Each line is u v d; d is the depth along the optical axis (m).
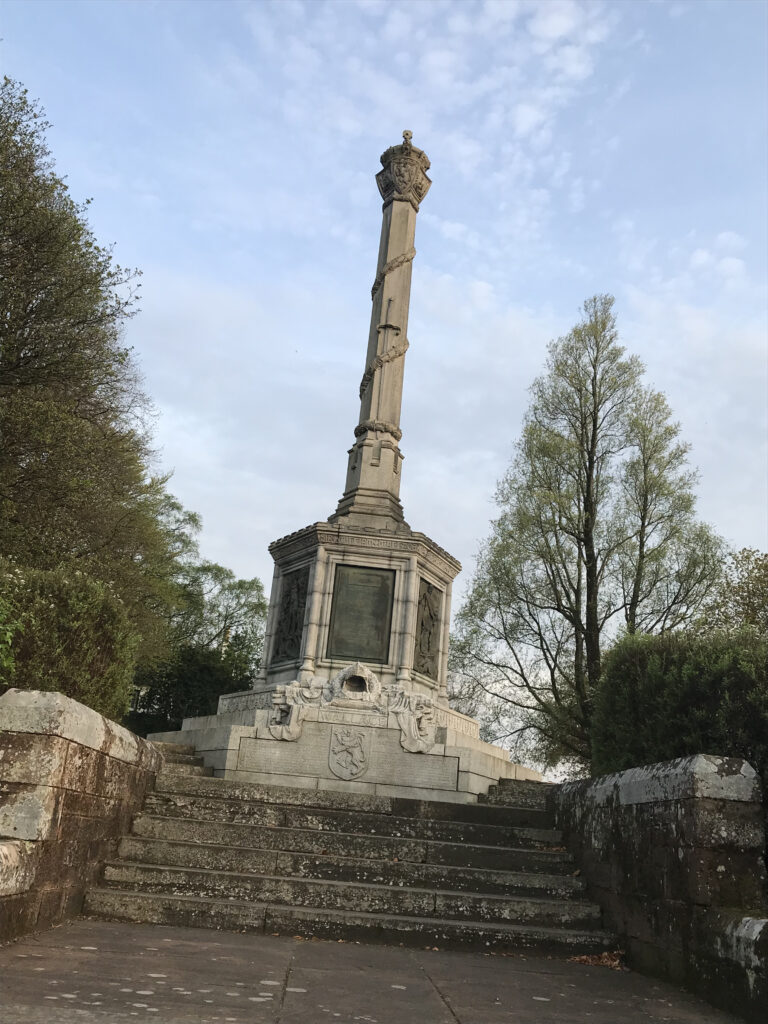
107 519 27.91
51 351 20.27
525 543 28.73
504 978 6.54
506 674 29.47
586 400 29.83
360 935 7.82
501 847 10.07
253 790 11.24
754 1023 5.38
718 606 27.20
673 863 6.92
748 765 6.82
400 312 19.94
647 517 29.00
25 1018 4.07
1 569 9.48
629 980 6.84
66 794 7.16
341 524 17.17
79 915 7.64
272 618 18.23
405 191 20.75
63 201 20.44
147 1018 4.30
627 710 9.00
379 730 14.67
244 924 7.81
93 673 9.62
